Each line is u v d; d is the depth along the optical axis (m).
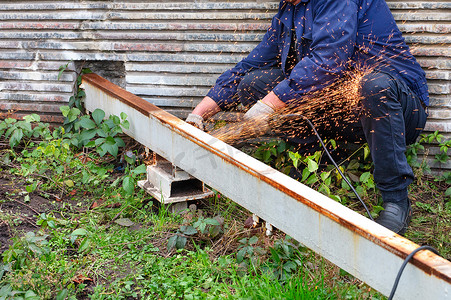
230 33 4.06
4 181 3.67
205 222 2.91
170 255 2.90
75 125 3.97
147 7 4.09
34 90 4.35
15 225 3.12
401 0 3.78
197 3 4.05
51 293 2.48
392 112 3.00
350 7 3.21
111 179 3.78
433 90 3.85
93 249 2.88
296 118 3.57
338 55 3.17
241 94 3.75
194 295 2.51
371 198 3.50
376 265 2.16
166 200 3.22
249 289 2.47
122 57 4.21
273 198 2.66
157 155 3.58
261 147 3.89
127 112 3.74
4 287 2.40
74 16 4.17
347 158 3.75
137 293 2.58
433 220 3.37
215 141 3.04
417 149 3.88
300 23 3.41
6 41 4.31
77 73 4.36
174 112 4.29
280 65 3.83
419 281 1.98
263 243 2.91
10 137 4.20
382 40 3.38
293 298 2.38
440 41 3.77
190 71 4.16
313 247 2.48
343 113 3.54
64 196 3.51
